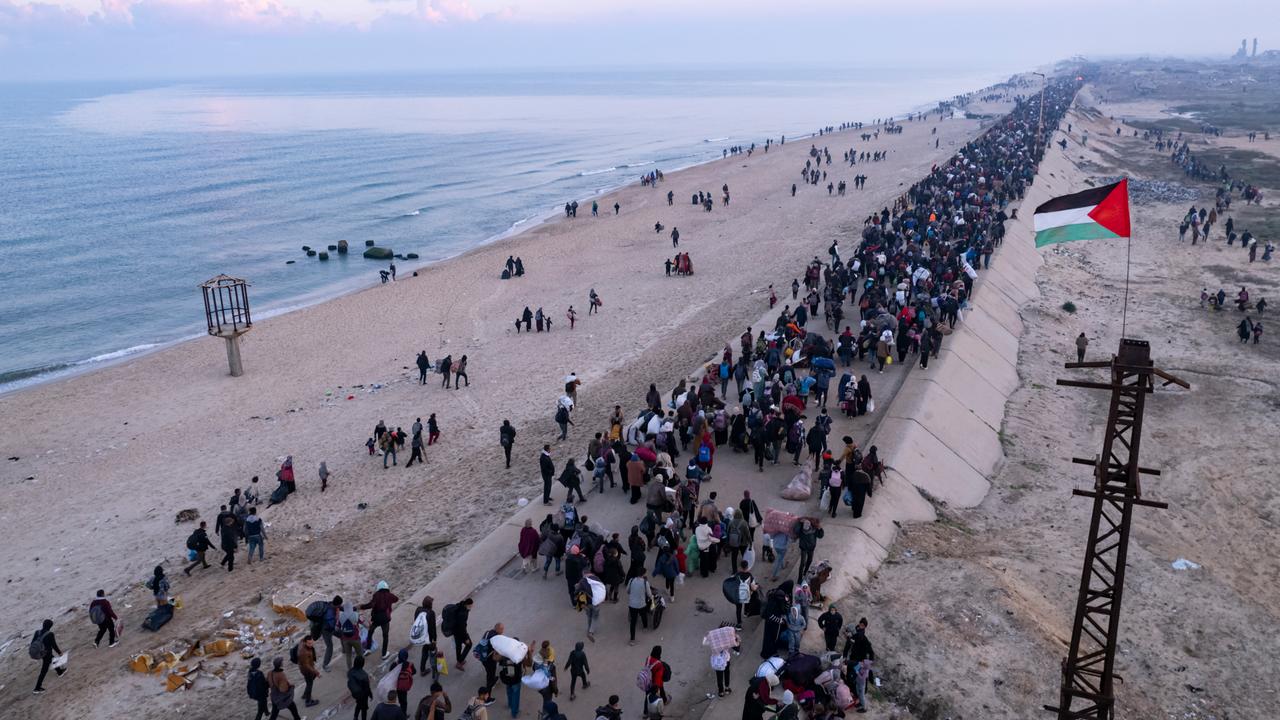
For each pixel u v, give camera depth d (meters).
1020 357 39.34
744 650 17.59
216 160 145.50
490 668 16.19
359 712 16.25
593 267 63.84
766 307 47.88
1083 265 56.34
